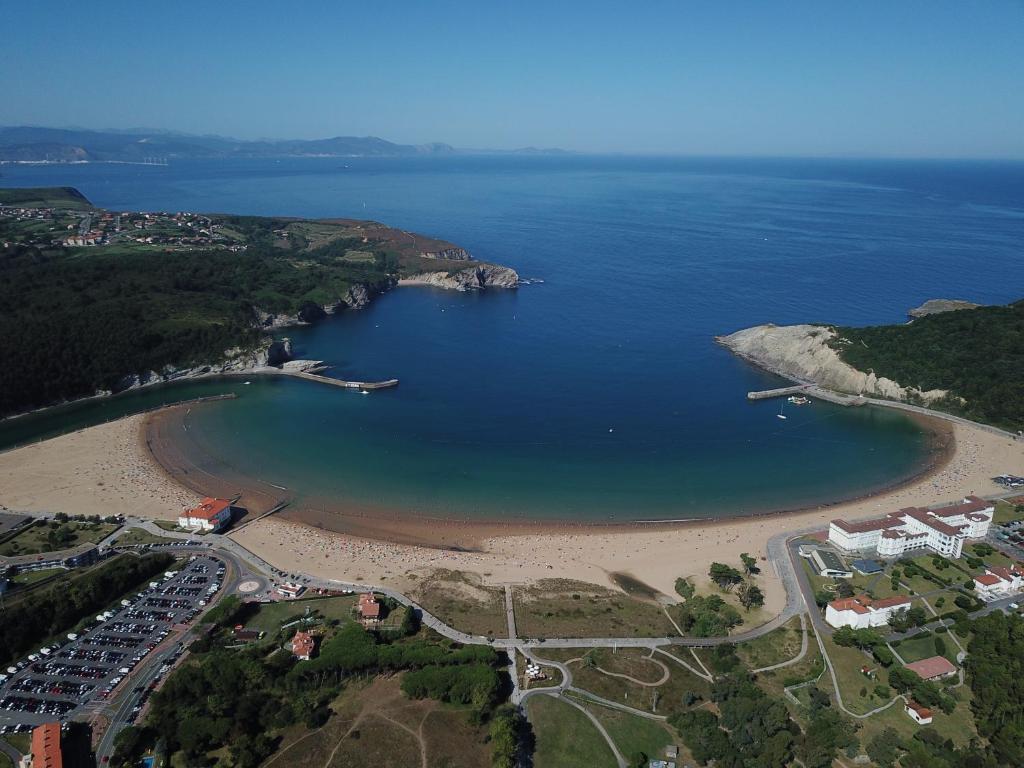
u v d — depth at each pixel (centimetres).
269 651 11069
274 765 8956
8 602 12250
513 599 12862
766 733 9400
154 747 9219
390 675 10531
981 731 9569
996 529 15125
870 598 12650
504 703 10144
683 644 11631
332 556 14175
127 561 13262
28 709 9869
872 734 9669
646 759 9306
